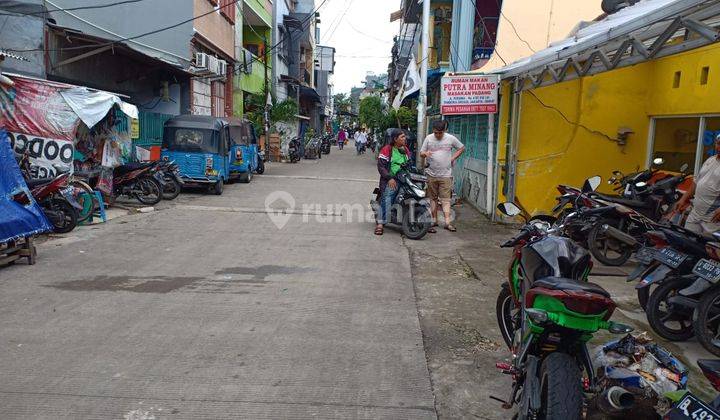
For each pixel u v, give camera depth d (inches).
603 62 269.6
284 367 172.9
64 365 169.2
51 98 378.6
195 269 281.4
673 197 319.6
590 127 406.3
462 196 581.0
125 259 296.4
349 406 151.3
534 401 118.5
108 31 532.1
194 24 685.3
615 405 121.4
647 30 223.9
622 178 363.3
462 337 203.3
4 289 240.5
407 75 718.5
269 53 1203.9
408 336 201.6
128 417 141.6
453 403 156.5
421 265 308.5
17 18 410.9
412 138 831.1
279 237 367.2
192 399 151.4
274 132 1110.4
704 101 331.6
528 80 383.2
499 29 518.3
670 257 205.6
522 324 143.9
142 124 623.8
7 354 175.6
